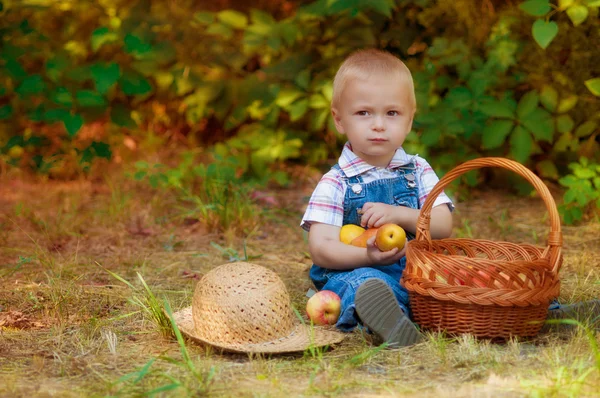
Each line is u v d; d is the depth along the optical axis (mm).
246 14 8133
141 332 3326
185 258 4832
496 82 6406
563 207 5539
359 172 3586
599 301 3336
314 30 6832
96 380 2734
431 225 3580
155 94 8039
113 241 5188
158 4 7309
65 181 7062
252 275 3117
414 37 6590
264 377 2713
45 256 4582
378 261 3301
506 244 3371
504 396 2504
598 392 2510
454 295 2984
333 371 2768
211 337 3051
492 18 6566
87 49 7418
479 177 6910
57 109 6305
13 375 2789
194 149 7711
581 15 5457
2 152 6695
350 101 3545
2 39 6699
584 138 6512
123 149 7586
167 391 2586
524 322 3021
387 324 3002
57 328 3363
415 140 6227
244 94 6969
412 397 2525
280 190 6758
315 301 3316
